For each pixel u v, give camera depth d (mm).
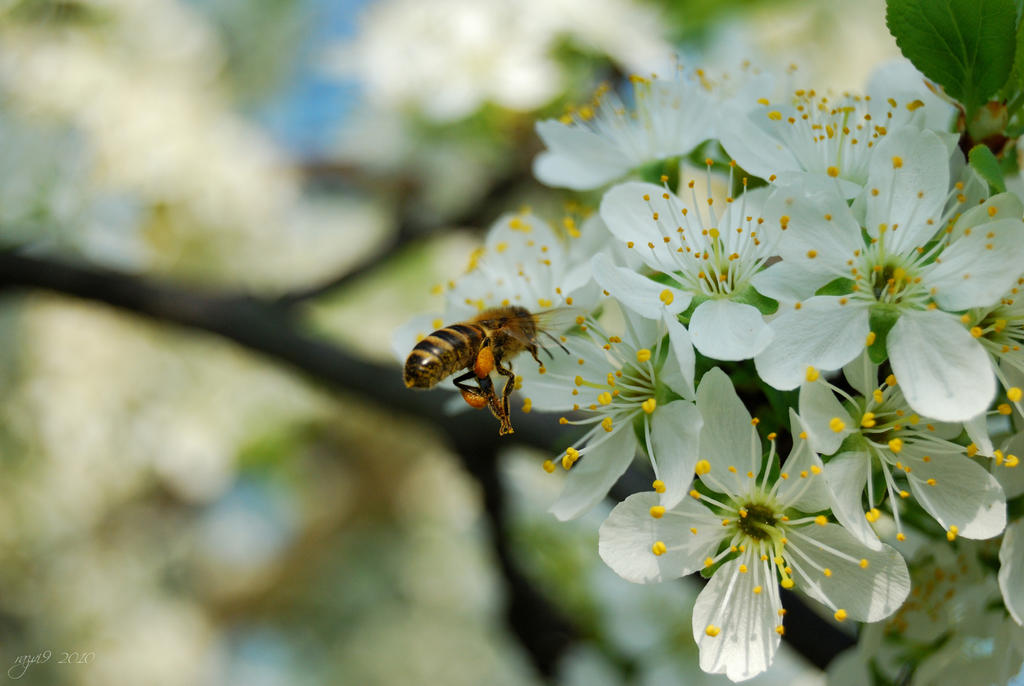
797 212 298
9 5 523
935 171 298
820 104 315
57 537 619
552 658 403
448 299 326
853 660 317
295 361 407
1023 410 296
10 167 489
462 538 829
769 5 531
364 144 591
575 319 312
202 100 605
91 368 612
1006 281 292
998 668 308
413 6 500
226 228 592
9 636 632
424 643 817
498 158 500
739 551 299
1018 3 308
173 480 666
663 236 304
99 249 505
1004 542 299
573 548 437
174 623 709
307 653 890
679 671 403
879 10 545
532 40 464
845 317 295
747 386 301
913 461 297
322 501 876
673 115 326
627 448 302
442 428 385
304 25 699
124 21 573
